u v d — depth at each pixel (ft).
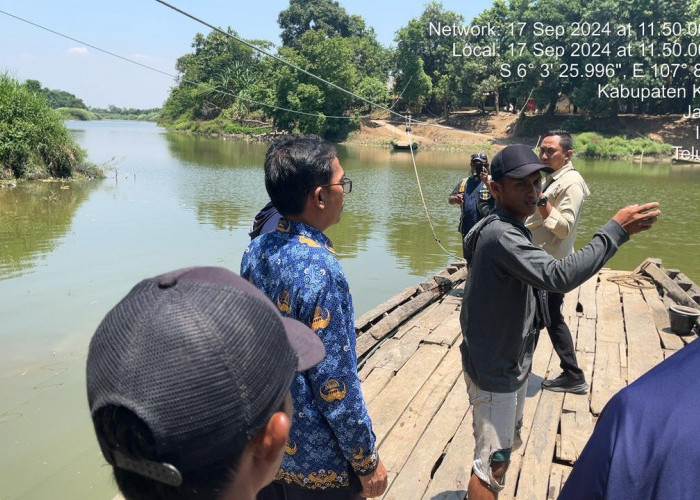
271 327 3.12
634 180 89.04
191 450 2.76
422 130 171.12
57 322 22.48
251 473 3.12
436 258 36.58
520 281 7.74
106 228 41.73
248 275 6.49
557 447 11.85
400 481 10.41
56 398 16.66
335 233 44.01
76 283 27.81
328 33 257.96
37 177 64.75
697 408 3.26
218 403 2.77
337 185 6.50
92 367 2.89
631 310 20.31
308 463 6.24
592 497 3.41
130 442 2.74
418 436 11.89
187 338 2.79
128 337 2.83
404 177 85.87
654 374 3.57
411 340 17.13
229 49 246.88
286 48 180.14
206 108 242.17
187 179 74.28
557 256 13.58
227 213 49.80
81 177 68.69
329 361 5.92
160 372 2.73
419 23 154.20
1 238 37.81
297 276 6.02
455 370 15.16
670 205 63.31
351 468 6.37
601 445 3.48
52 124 66.85
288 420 3.16
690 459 3.12
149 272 30.17
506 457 8.29
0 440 14.51
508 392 8.16
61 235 38.99
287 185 6.33
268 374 3.00
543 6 146.72
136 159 103.65
